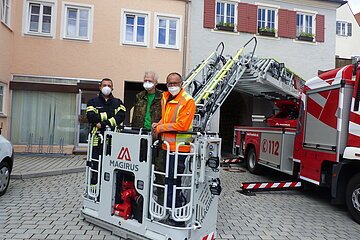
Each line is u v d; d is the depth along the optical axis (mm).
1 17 11961
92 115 5383
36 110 13516
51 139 13508
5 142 6832
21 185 7871
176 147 4195
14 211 5793
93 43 14055
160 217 4297
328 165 7105
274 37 16500
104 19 14164
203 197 4562
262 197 7988
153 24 14641
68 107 13648
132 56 14438
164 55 14766
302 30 17234
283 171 9242
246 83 11562
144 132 4695
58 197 6887
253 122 17359
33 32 13531
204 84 9047
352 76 6656
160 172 4371
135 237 4547
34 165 10219
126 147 4738
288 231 5504
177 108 4316
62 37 13758
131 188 4844
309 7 17125
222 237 5035
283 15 16656
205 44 15453
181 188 4246
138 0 14477
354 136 6254
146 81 5094
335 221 6250
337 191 6551
